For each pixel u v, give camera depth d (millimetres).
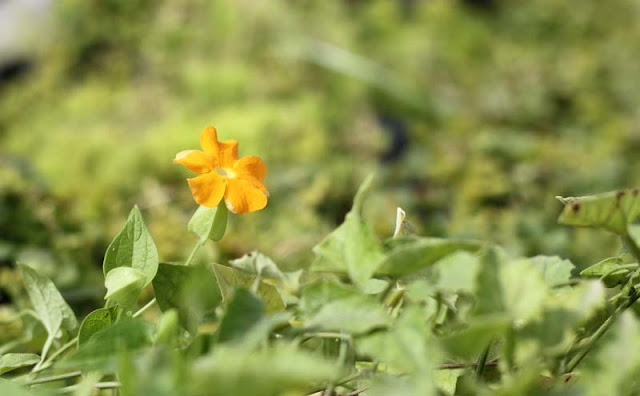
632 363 547
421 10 3486
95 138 2188
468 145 2244
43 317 671
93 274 1102
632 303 606
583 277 630
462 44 3373
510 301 549
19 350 793
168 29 2955
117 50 2984
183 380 525
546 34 3807
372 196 1727
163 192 1536
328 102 2668
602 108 2889
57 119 2596
